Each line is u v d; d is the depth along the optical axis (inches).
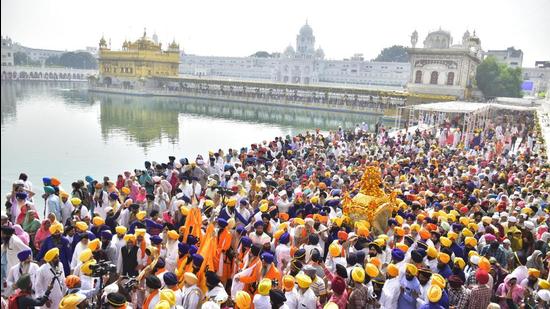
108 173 916.0
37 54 4596.5
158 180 484.1
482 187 541.6
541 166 674.2
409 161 709.9
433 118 1657.2
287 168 611.8
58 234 292.5
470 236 341.7
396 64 4795.8
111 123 1833.2
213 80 3398.1
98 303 233.0
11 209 373.7
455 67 2464.3
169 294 209.2
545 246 348.2
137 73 3636.8
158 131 1685.5
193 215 337.1
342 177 567.5
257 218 372.5
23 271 255.9
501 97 2556.6
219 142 1486.2
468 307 246.5
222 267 309.3
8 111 1706.4
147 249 299.1
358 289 238.2
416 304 238.1
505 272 291.0
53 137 1294.3
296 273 261.3
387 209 400.8
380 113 2613.2
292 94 3275.1
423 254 260.8
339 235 323.0
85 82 4271.7
